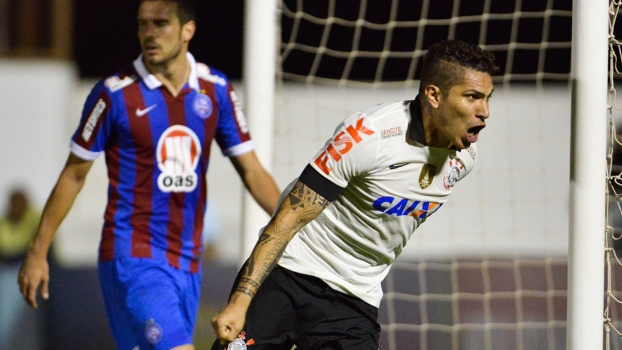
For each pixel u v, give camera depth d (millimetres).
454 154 10625
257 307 11688
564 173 28188
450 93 9891
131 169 13719
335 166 10227
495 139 28328
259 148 16219
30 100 33438
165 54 13547
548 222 27828
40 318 25203
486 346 23125
